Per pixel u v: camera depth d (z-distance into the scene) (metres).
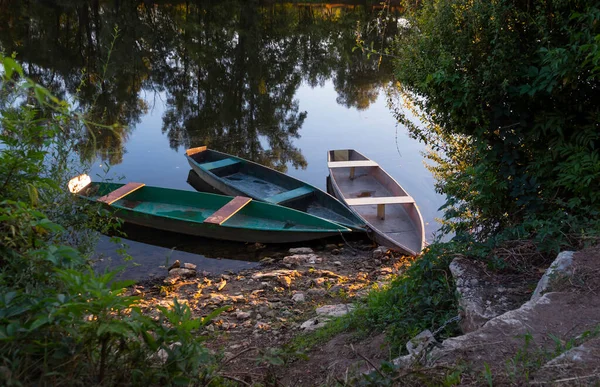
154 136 15.20
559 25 5.29
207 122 16.59
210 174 11.62
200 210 10.45
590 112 5.16
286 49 25.73
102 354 2.18
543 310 3.33
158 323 2.34
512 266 4.37
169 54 23.86
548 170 5.29
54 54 22.73
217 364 4.09
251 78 21.34
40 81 18.64
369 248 9.12
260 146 14.56
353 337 4.58
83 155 5.18
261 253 9.07
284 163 13.30
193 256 8.90
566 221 4.66
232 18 31.02
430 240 9.09
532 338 2.93
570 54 4.81
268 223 9.87
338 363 3.97
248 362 4.34
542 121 5.36
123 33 25.78
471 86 5.37
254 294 6.99
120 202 10.69
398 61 6.82
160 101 18.39
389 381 2.59
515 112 5.48
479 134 5.60
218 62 23.08
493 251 4.56
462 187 6.17
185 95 19.16
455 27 5.68
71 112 3.10
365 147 14.19
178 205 10.62
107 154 13.47
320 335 4.89
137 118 16.66
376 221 9.86
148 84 20.16
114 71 20.89
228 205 9.88
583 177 4.84
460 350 2.93
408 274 4.99
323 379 3.79
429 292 4.45
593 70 4.65
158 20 29.98
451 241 4.83
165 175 12.50
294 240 9.19
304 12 34.69
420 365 2.87
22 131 2.97
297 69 22.84
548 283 3.71
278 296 6.91
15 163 2.81
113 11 31.09
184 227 9.51
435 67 5.65
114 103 17.67
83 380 2.20
